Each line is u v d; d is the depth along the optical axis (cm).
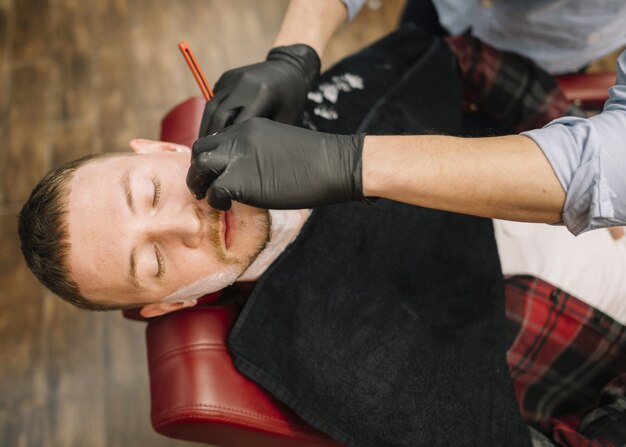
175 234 71
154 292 76
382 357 85
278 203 61
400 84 99
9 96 178
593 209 55
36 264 75
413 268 92
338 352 83
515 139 58
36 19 193
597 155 54
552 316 94
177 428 77
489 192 57
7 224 157
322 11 90
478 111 116
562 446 83
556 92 104
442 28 120
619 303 100
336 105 96
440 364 87
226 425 76
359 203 92
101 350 141
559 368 96
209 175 62
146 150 83
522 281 97
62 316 145
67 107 175
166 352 81
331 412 80
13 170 166
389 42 106
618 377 89
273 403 80
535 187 56
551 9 92
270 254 84
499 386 86
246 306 81
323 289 86
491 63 105
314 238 88
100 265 72
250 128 62
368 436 80
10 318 145
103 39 187
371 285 89
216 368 79
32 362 140
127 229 70
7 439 132
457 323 90
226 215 75
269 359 80
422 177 58
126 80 179
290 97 83
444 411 84
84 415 134
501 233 104
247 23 188
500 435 83
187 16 190
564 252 99
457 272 94
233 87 79
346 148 60
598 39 96
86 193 72
